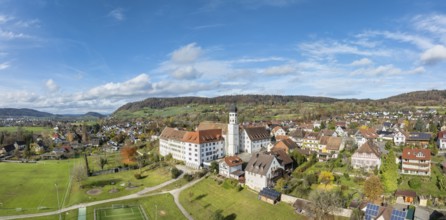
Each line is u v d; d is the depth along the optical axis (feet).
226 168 440.04
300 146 581.53
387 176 352.08
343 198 309.42
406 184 338.13
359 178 350.43
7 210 361.10
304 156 460.96
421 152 371.15
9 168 587.27
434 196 301.43
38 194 421.18
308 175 371.15
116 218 336.08
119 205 372.38
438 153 462.19
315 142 557.33
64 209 363.15
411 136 557.33
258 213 321.73
